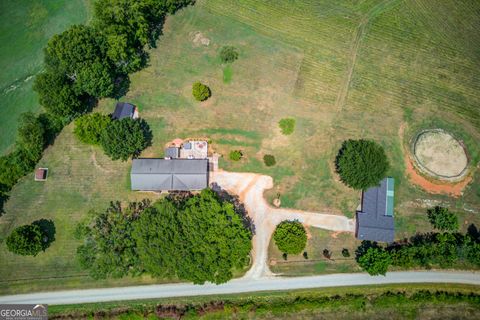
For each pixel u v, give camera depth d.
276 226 94.50
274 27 108.38
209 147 98.94
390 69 104.69
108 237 89.06
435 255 89.00
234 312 90.00
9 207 96.06
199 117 101.06
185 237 85.62
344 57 105.62
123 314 89.75
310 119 100.88
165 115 101.19
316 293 91.00
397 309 90.69
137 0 99.69
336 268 92.50
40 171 96.94
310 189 96.62
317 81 103.75
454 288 91.19
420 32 107.81
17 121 101.62
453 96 103.00
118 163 98.44
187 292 91.75
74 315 90.81
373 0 110.62
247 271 92.50
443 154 98.88
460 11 109.56
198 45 106.56
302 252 93.25
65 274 92.94
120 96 102.31
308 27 108.25
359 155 90.31
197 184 93.81
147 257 85.62
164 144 99.38
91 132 93.69
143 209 95.62
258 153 98.75
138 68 104.06
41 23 110.81
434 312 90.56
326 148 99.06
